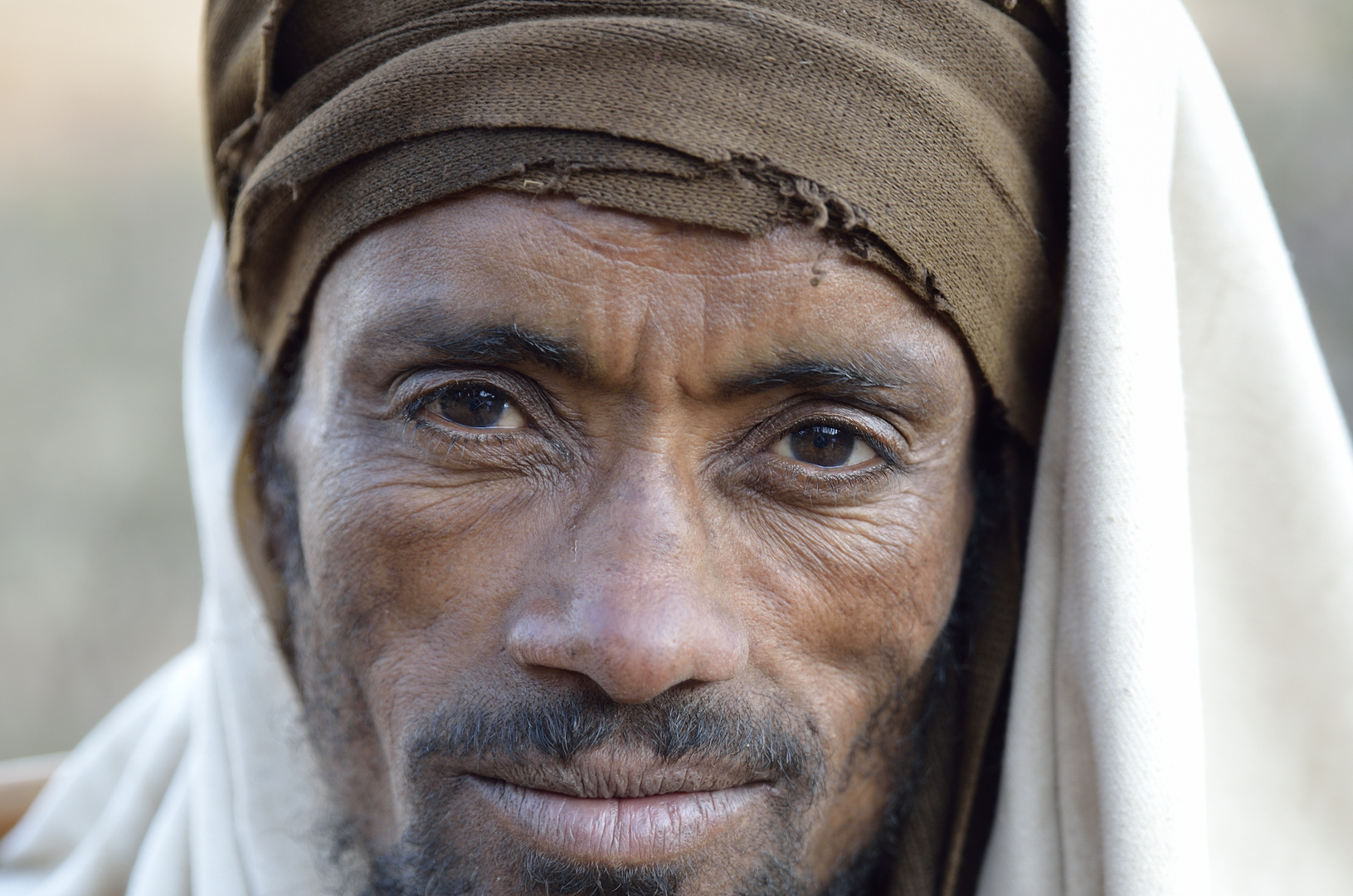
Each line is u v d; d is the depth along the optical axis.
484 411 1.12
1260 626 1.24
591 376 1.05
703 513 1.09
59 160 5.27
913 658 1.18
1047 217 1.18
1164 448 1.10
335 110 1.08
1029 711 1.18
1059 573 1.17
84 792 1.78
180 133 5.47
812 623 1.12
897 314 1.06
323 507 1.15
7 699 3.74
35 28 5.80
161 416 4.49
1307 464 1.22
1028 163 1.15
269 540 1.38
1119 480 1.08
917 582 1.15
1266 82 4.29
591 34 1.03
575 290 1.02
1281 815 1.23
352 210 1.09
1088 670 1.11
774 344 1.03
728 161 1.01
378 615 1.13
